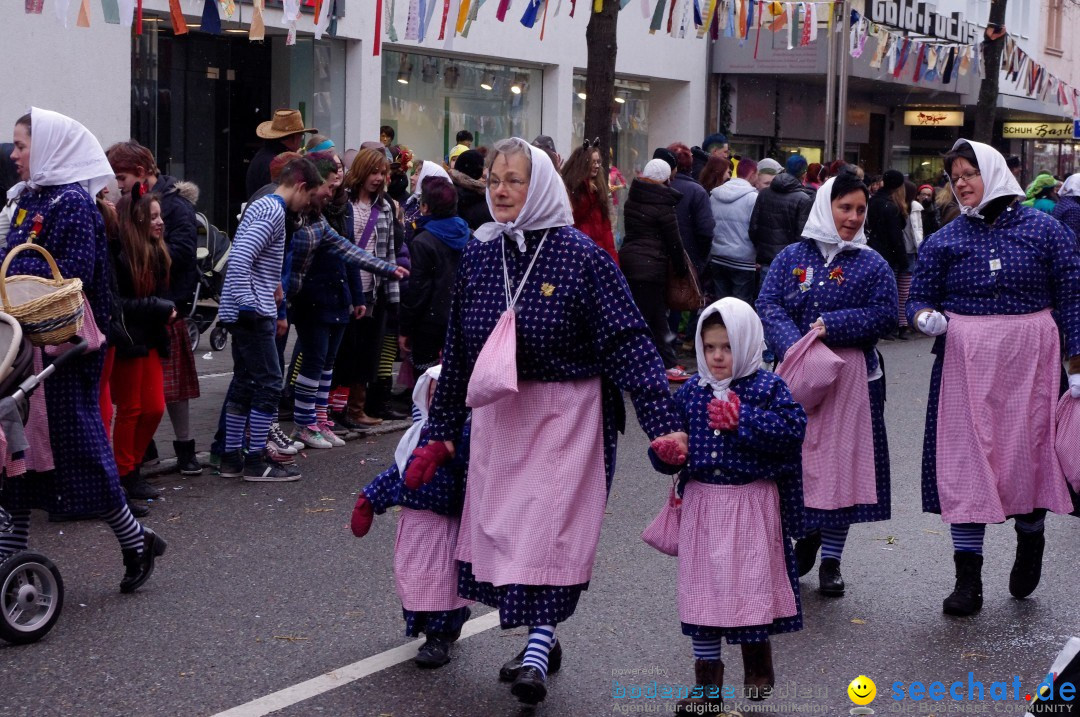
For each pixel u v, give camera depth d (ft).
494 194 14.82
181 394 25.94
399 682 15.92
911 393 39.09
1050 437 19.08
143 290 23.26
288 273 27.02
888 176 49.70
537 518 14.65
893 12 67.26
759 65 69.00
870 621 18.61
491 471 14.94
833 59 56.95
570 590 14.80
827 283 19.71
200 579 19.85
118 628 17.65
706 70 69.92
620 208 67.05
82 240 18.38
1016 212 19.38
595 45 39.01
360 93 51.60
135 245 23.11
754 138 74.43
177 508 23.90
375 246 29.73
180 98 47.39
